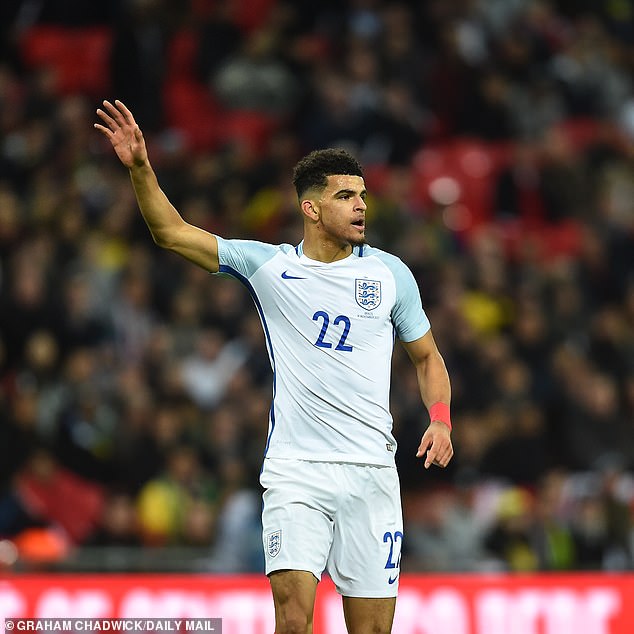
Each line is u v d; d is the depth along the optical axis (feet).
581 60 226.79
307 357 68.64
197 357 149.79
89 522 127.75
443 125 210.18
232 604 99.66
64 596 98.78
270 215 173.78
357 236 69.31
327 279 69.36
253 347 152.56
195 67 209.05
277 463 67.97
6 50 207.41
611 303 179.63
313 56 210.38
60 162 177.58
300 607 65.57
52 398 136.15
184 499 127.44
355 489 67.72
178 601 99.45
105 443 135.23
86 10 219.82
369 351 69.00
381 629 68.23
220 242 69.87
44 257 152.05
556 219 200.44
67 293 148.87
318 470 67.51
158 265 163.32
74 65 214.48
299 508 66.85
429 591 101.40
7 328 144.15
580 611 102.78
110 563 109.91
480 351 152.87
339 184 69.51
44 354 138.41
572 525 132.36
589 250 181.47
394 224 171.63
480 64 217.77
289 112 208.03
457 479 138.51
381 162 194.80
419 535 130.00
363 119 194.80
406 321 70.85
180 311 153.48
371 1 219.41
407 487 136.36
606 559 131.13
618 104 225.97
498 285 171.73
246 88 205.67
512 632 101.60
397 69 208.64
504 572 115.24
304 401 68.28
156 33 201.05
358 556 67.72
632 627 102.94
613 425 150.61
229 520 125.90
